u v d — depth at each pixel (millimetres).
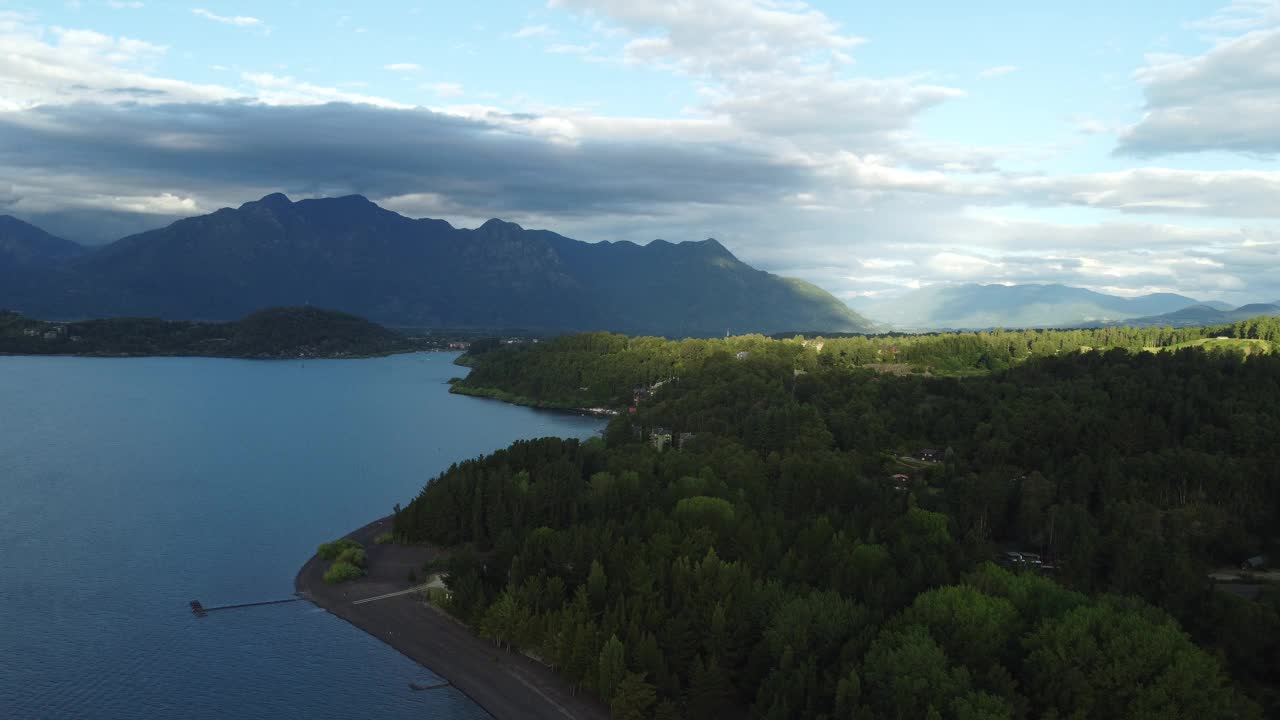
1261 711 116312
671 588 149500
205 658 153750
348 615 172250
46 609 172625
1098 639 124812
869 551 159500
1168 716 112125
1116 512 190750
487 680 147375
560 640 143375
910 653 121125
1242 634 134875
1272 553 185750
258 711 136750
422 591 184000
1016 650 128750
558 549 164000
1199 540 185500
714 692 130375
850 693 119438
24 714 133500
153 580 190500
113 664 150500
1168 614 135750
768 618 139250
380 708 138750
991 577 145500
